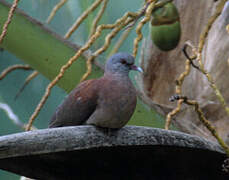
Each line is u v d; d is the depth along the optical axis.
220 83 8.34
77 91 7.35
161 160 6.23
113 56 7.56
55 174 6.13
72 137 5.73
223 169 6.27
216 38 8.47
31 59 8.02
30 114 9.13
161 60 8.70
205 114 8.33
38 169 6.05
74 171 6.16
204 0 8.76
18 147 5.55
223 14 8.31
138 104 7.82
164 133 6.04
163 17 7.43
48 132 5.65
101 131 5.90
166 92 8.66
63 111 7.38
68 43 7.98
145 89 8.70
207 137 7.95
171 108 8.12
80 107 7.21
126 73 7.47
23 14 7.96
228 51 8.34
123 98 7.07
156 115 7.84
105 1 8.04
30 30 7.95
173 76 8.66
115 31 7.27
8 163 5.91
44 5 9.41
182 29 8.82
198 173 6.43
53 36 7.97
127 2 10.05
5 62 9.85
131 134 5.98
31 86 9.36
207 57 8.52
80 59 8.00
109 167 6.21
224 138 8.12
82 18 7.84
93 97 7.16
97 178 6.27
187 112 8.39
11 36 7.95
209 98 8.35
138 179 6.35
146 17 7.12
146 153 6.12
